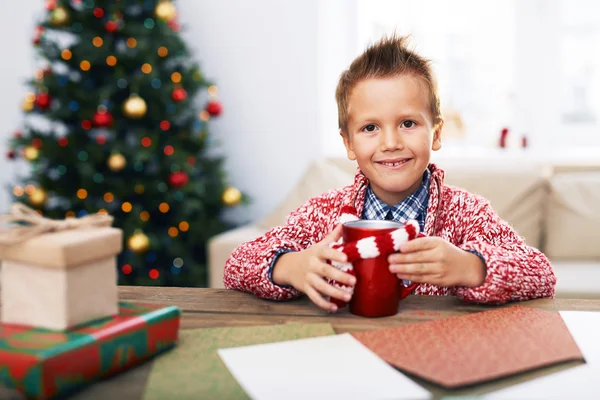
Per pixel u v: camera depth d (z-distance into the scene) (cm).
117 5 260
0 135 354
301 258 77
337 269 71
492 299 75
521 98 301
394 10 306
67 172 265
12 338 51
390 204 107
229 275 88
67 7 260
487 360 56
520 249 84
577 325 67
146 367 56
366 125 97
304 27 299
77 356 50
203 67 313
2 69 350
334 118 314
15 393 47
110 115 248
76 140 261
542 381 52
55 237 55
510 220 234
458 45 303
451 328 65
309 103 303
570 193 233
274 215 253
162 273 273
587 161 260
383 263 70
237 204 280
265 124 310
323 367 55
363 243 68
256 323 69
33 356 47
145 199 268
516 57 299
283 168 310
